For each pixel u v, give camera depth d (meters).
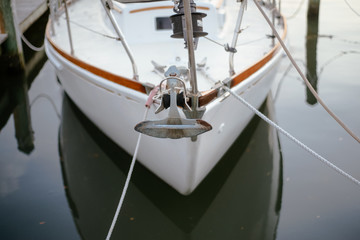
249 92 4.05
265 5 6.78
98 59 4.57
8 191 4.29
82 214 3.98
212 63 4.38
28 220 3.89
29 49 8.86
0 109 6.28
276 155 4.80
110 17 3.51
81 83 4.43
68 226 3.82
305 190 4.19
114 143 4.91
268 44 4.98
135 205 4.10
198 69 4.09
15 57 7.16
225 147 4.30
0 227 3.79
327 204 3.97
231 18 6.09
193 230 3.82
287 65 7.77
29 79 7.36
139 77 4.02
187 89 3.11
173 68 2.92
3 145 5.24
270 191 4.21
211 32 5.05
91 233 3.75
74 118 5.79
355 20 10.86
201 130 2.68
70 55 4.48
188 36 2.73
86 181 4.45
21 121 5.89
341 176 4.39
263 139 5.14
